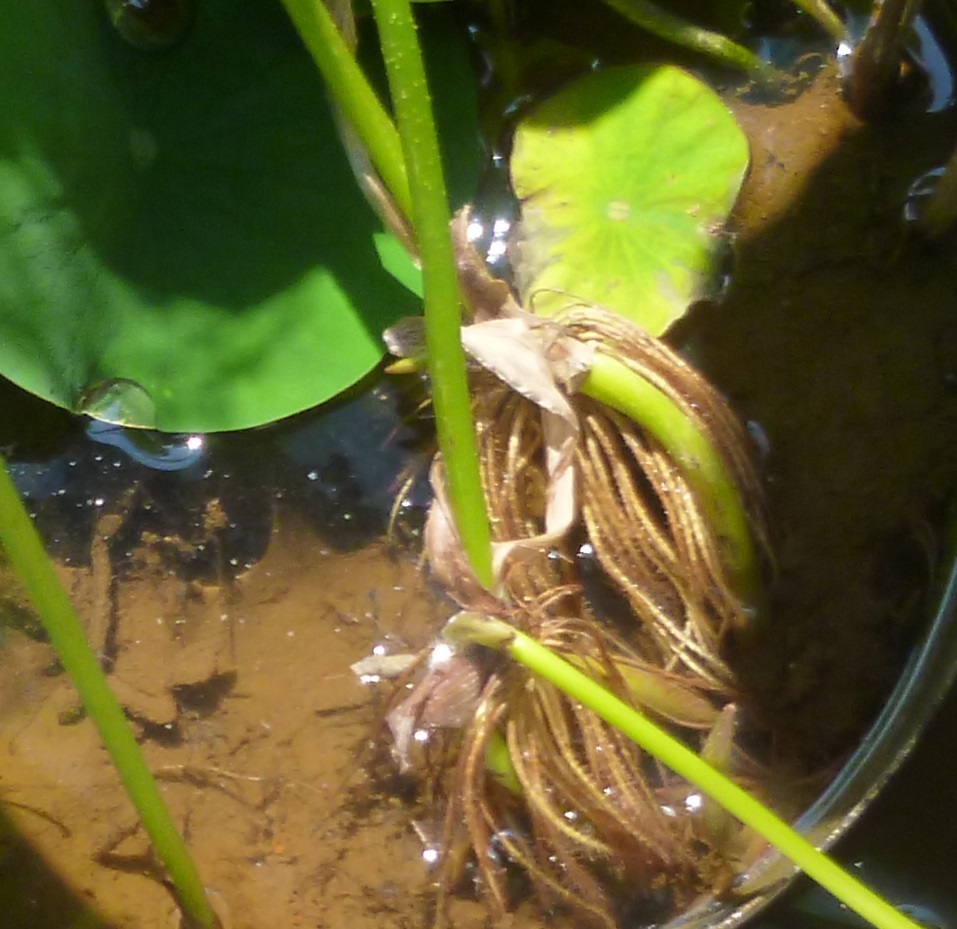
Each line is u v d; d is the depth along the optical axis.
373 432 0.83
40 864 0.78
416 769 0.78
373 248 0.80
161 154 0.80
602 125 0.83
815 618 0.79
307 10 0.71
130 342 0.80
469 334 0.76
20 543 0.69
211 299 0.80
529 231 0.82
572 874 0.77
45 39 0.77
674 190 0.82
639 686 0.78
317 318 0.80
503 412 0.79
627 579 0.79
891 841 0.77
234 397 0.80
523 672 0.76
